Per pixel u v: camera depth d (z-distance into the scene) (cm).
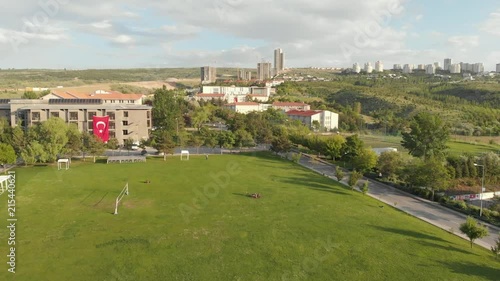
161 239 4281
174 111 13812
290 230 4659
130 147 10725
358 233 4628
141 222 4850
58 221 4806
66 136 8825
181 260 3756
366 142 14050
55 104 11925
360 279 3466
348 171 8856
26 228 4531
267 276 3478
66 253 3859
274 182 7344
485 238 4847
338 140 10144
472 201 6819
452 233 4950
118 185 6769
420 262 3862
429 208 6159
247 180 7450
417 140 9438
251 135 11631
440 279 3522
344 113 18788
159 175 7694
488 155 8725
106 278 3381
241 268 3616
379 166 8112
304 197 6259
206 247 4081
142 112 12062
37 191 6244
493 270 3769
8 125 10256
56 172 7756
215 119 17500
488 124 16700
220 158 9950
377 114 19612
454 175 7756
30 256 3769
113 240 4225
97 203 5641
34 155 8250
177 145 10800
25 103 11612
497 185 7688
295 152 11600
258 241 4281
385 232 4703
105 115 11575
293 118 18162
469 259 4016
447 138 9394
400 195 6925
